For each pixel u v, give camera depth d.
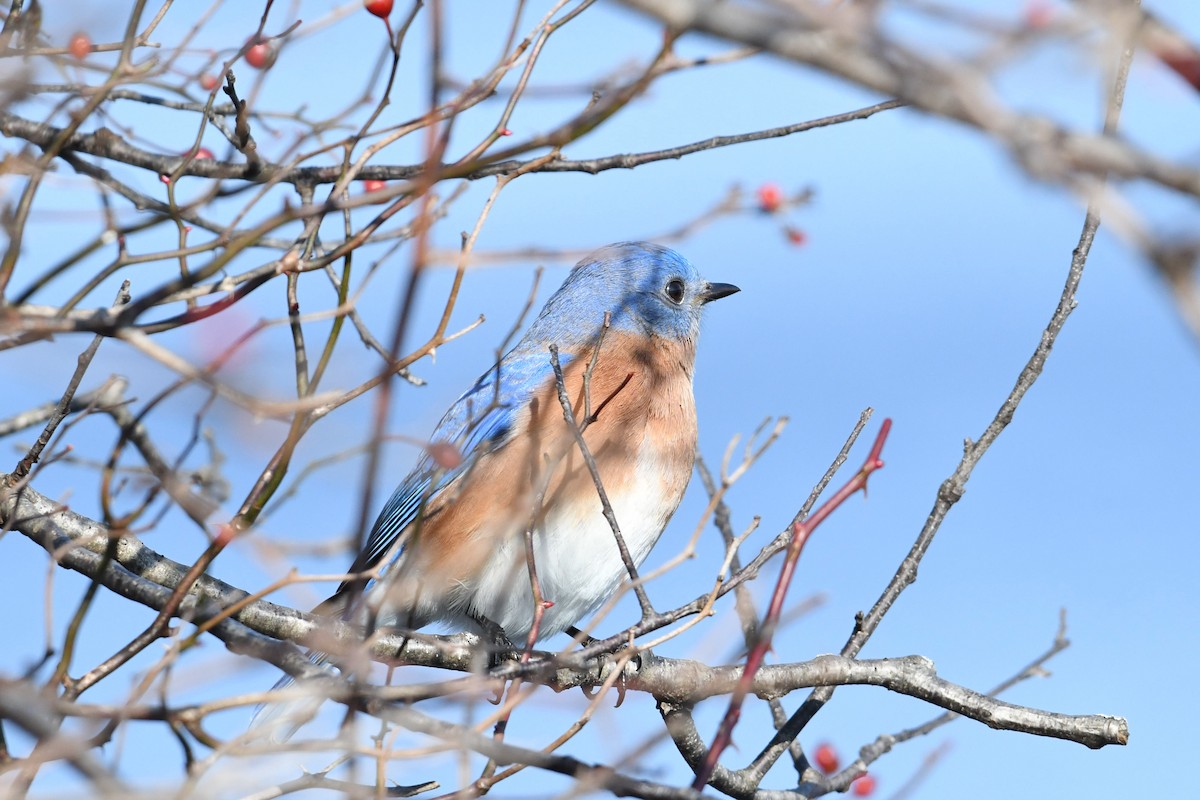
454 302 6.96
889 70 3.20
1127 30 3.18
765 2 3.24
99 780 5.54
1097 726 9.83
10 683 6.00
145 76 7.91
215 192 7.45
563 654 7.10
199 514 6.80
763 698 10.12
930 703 10.11
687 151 8.84
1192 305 2.90
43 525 8.57
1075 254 10.04
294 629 8.89
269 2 8.21
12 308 6.04
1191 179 3.08
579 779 6.36
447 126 5.61
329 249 9.54
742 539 7.42
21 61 7.82
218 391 5.98
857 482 6.70
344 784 6.52
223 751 6.04
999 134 3.15
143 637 6.83
